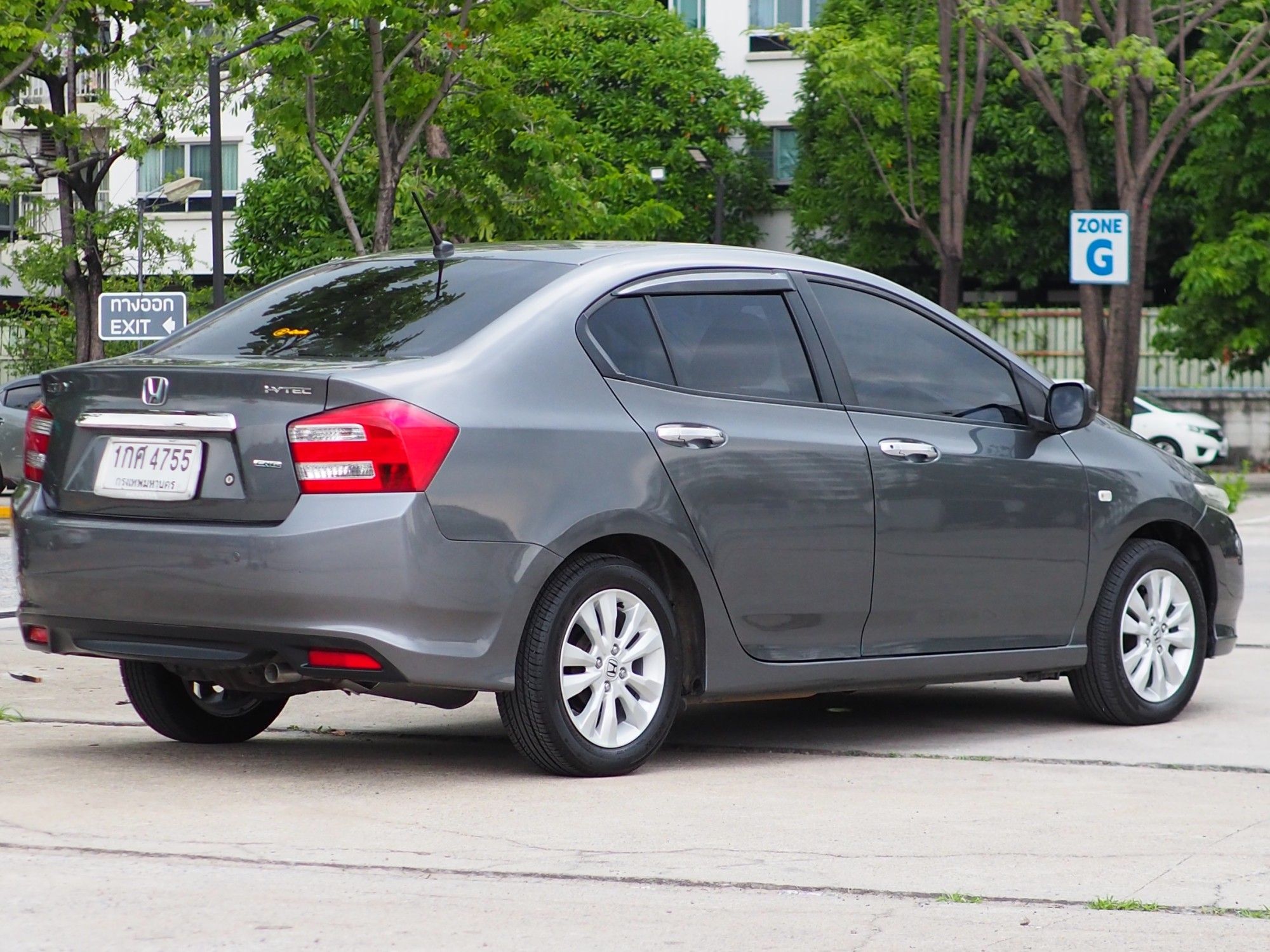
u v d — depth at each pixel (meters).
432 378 13.38
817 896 10.45
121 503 13.84
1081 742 16.36
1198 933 9.74
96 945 9.30
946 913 10.12
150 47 71.25
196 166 97.69
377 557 12.91
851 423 15.59
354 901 10.23
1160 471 17.94
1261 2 50.41
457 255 15.50
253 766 14.71
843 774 14.52
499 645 13.46
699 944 9.44
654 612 14.38
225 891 10.42
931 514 15.90
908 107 64.69
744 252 15.84
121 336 49.31
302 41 51.16
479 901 10.27
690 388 14.76
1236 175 66.88
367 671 13.02
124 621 13.74
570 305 14.32
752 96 90.06
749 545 14.77
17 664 21.25
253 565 13.02
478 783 13.95
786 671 15.10
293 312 15.10
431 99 52.72
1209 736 16.72
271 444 13.19
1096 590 17.17
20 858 11.18
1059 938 9.62
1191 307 68.25
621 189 60.97
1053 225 83.44
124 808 12.80
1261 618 26.53
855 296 16.23
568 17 56.81
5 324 88.75
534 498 13.55
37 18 58.34
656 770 14.66
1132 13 50.59
